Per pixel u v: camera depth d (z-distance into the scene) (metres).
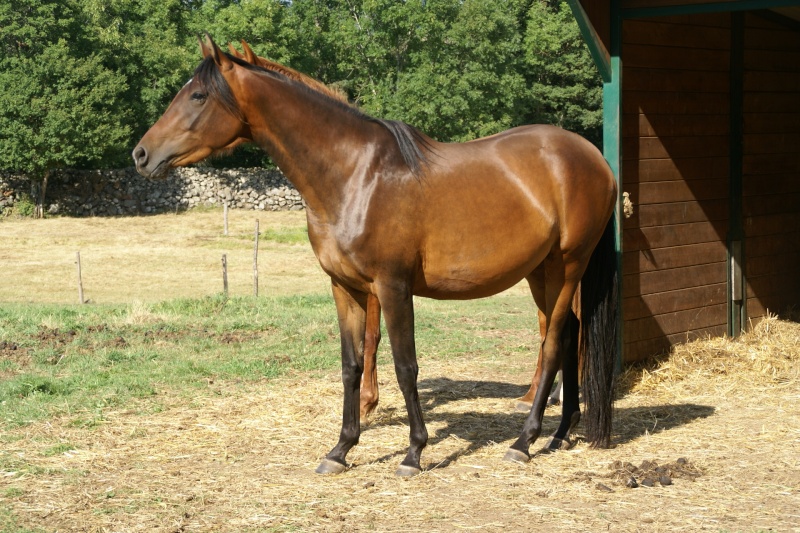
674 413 6.02
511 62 35.72
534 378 6.13
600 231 5.13
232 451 5.10
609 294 5.19
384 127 4.54
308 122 4.39
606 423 5.11
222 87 4.29
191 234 26.55
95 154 31.16
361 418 5.79
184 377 6.98
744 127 8.44
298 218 30.31
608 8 6.98
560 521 3.91
